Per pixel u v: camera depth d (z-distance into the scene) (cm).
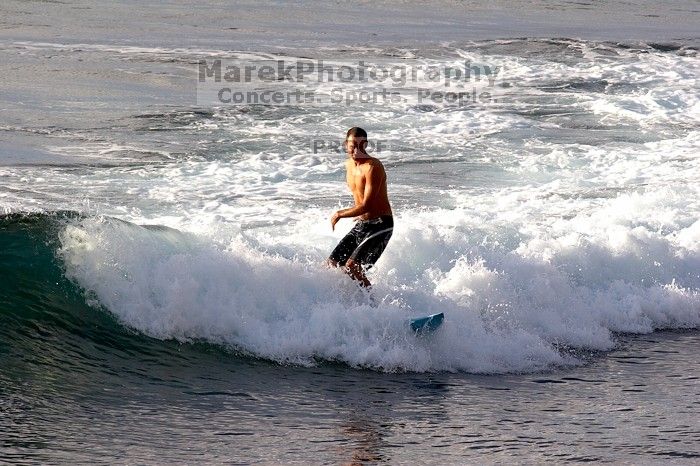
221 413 2619
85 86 7594
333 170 5631
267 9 12269
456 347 3272
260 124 6631
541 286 3734
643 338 3666
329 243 3969
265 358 3119
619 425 2678
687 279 4131
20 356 2864
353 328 3219
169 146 5984
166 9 11956
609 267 4056
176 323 3161
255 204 4875
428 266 3756
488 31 10981
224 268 3288
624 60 9344
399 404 2798
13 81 7644
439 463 2322
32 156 5600
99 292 3183
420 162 5881
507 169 5800
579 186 5478
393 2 13338
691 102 7688
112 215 4553
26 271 3203
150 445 2322
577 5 13812
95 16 11219
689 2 14538
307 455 2328
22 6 11675
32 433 2333
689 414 2802
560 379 3134
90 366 2881
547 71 8781
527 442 2506
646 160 6081
